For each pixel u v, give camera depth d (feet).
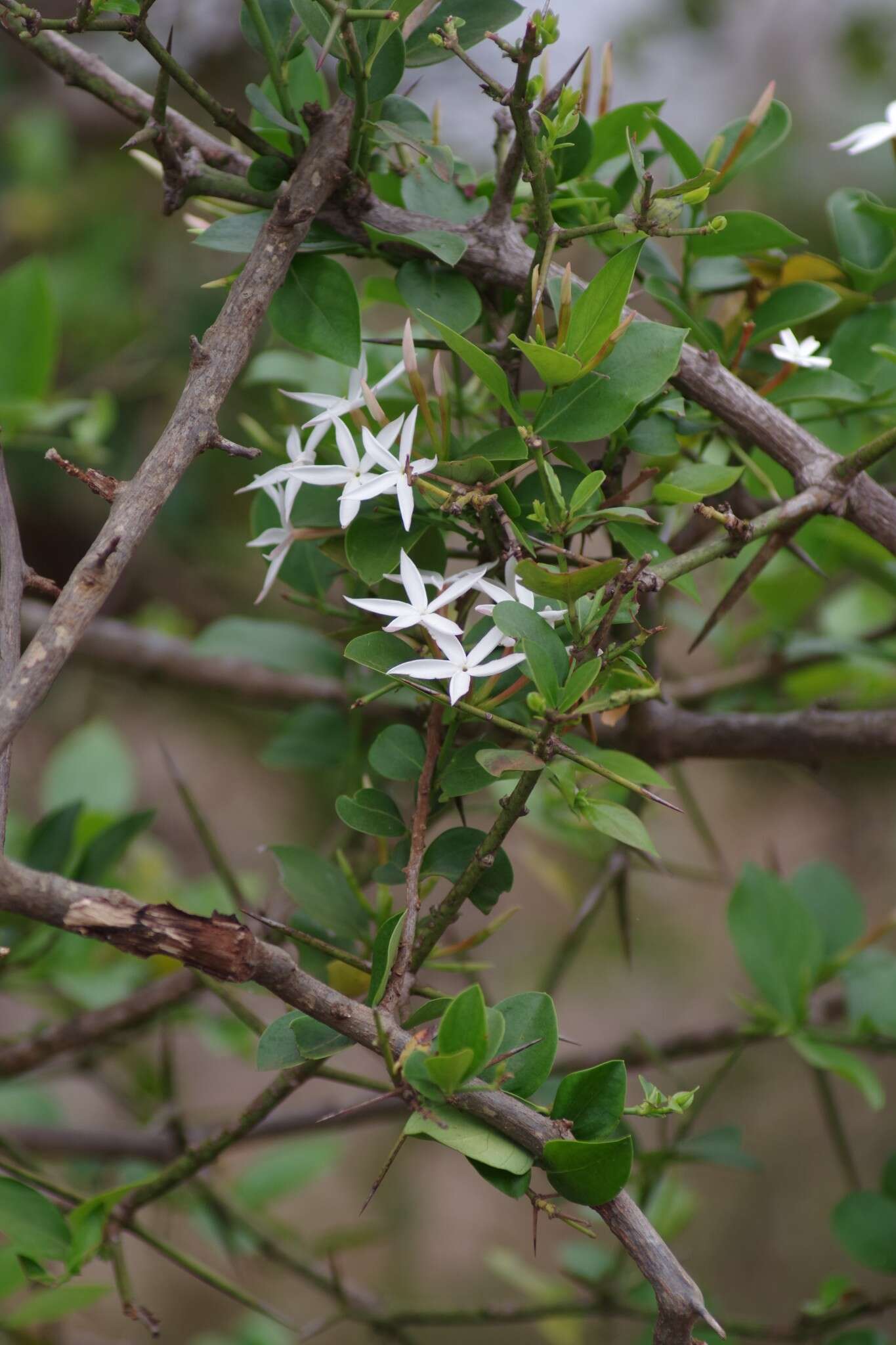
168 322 10.22
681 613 6.68
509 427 5.65
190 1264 5.79
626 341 5.63
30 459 9.52
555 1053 5.53
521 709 5.73
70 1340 7.09
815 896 6.14
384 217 5.68
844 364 5.86
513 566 5.60
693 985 12.28
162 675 6.68
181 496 9.96
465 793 5.61
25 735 10.53
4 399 6.23
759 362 5.84
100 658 6.64
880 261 5.89
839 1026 6.16
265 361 5.99
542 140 5.66
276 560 5.69
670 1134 6.17
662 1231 6.16
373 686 6.02
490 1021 5.48
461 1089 5.48
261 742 11.36
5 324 6.22
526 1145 5.49
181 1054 12.54
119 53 9.87
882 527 5.68
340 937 5.76
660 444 5.71
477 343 5.84
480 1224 12.21
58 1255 5.69
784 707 6.33
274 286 5.59
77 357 10.18
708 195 5.61
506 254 5.69
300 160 5.66
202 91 5.64
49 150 10.59
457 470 5.61
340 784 6.04
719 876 6.17
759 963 6.05
